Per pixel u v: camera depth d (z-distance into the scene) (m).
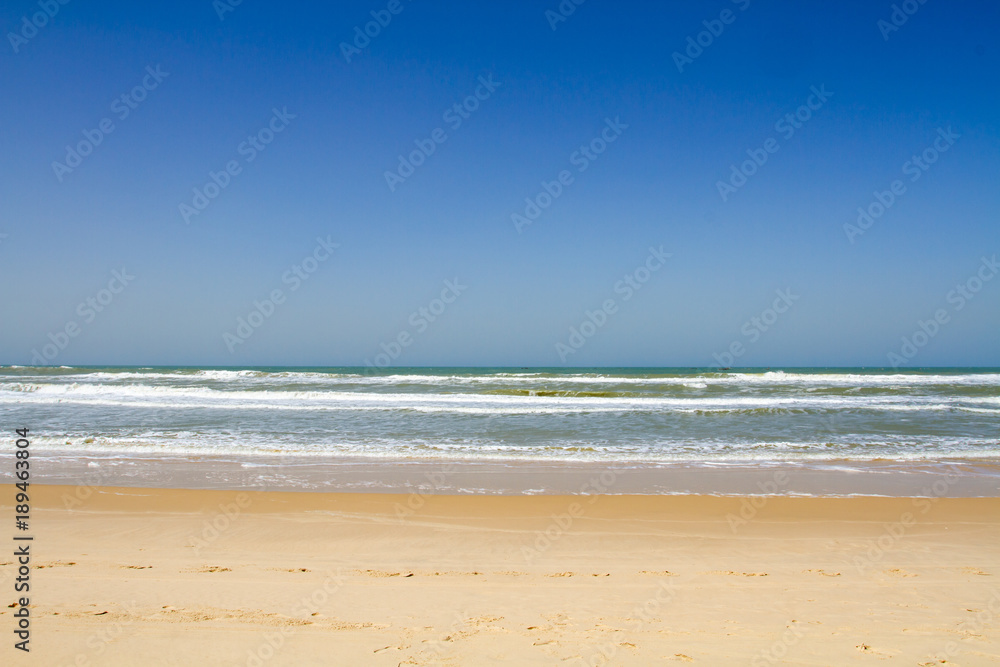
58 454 12.29
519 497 9.16
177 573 5.52
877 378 36.41
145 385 28.17
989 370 89.38
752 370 83.12
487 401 22.67
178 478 10.30
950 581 5.63
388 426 16.41
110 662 3.62
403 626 4.34
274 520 7.73
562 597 5.07
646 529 7.52
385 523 7.67
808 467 11.67
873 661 3.88
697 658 3.88
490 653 3.89
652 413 19.41
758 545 6.89
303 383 30.06
